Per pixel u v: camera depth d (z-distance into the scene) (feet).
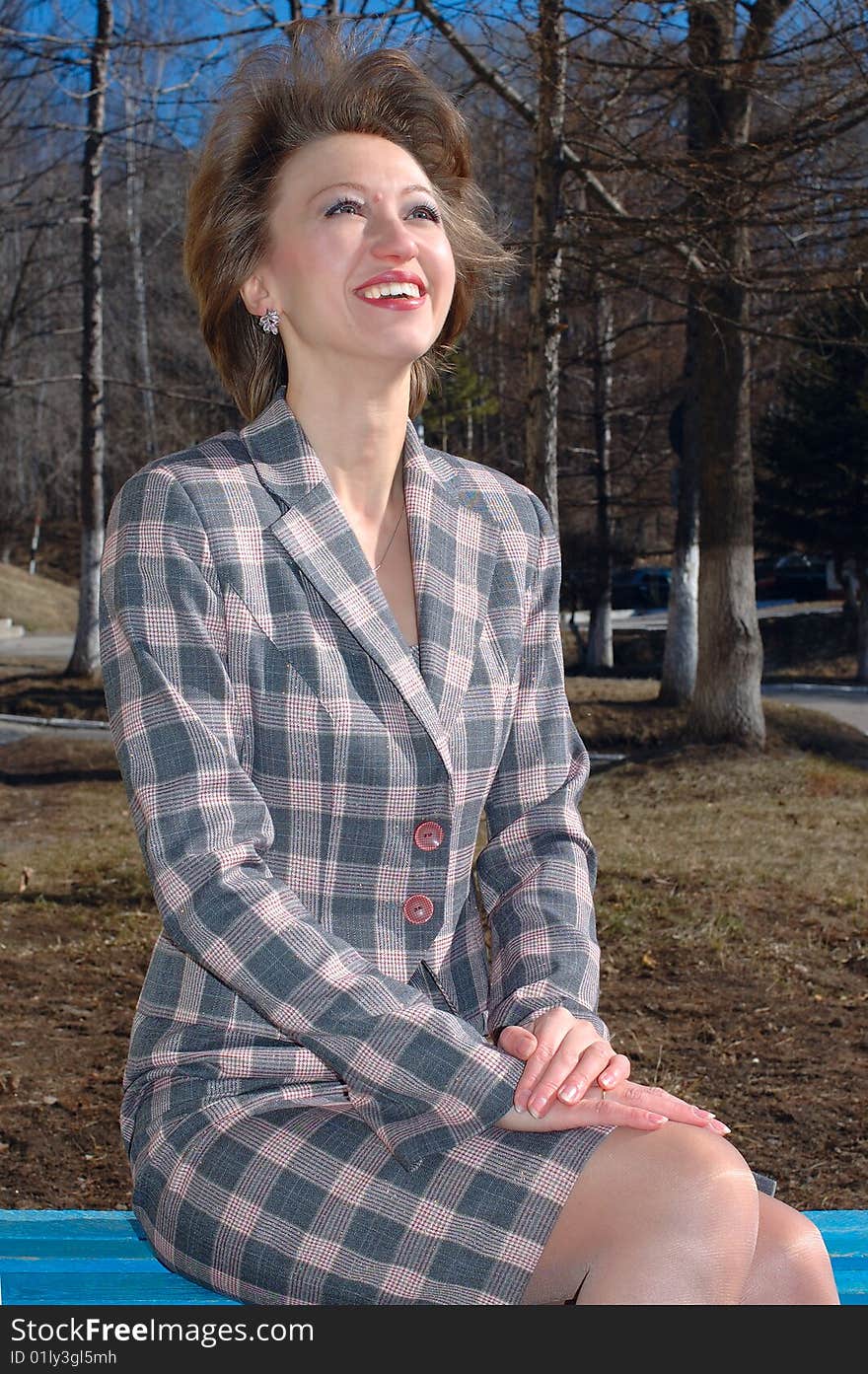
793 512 79.77
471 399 77.25
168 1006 5.90
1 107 53.01
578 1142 5.22
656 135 33.99
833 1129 14.99
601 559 87.04
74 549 168.35
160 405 113.19
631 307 78.02
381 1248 5.23
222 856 5.48
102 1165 14.14
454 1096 5.24
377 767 5.81
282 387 6.91
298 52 6.81
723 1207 4.89
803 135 29.96
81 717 59.72
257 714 5.81
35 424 144.15
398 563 6.52
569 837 6.72
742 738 44.19
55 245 91.04
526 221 38.22
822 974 20.99
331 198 6.33
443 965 6.15
